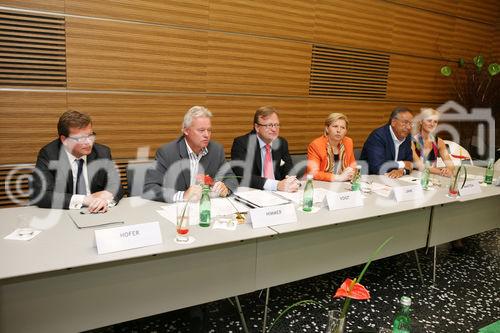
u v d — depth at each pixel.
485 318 2.53
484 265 3.39
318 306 2.58
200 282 1.92
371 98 5.22
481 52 6.25
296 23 4.36
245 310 2.49
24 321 1.53
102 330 2.21
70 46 3.23
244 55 4.10
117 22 3.39
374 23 4.98
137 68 3.55
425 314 2.54
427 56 5.63
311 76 4.64
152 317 2.35
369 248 2.55
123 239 1.69
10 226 1.87
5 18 2.99
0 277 1.38
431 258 3.48
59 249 1.64
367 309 2.57
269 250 2.11
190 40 3.76
